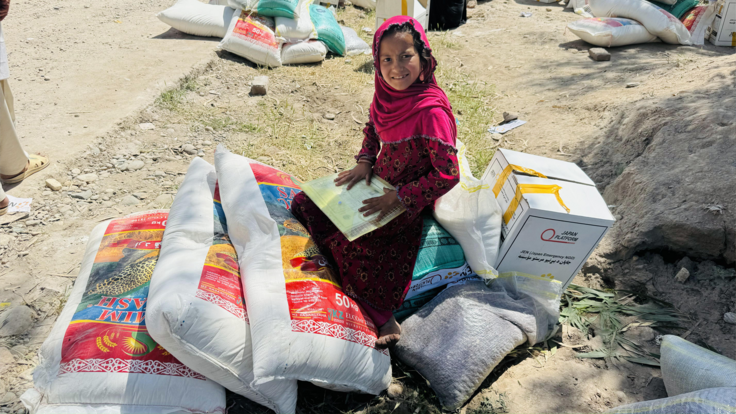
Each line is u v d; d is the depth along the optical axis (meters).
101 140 4.42
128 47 6.55
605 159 4.21
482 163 4.45
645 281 3.08
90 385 1.97
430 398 2.41
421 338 2.49
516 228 2.60
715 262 3.03
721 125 3.64
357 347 2.26
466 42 7.80
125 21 7.73
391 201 2.36
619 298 3.03
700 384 2.12
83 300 2.32
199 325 1.96
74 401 1.96
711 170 3.28
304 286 2.26
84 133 4.48
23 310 2.78
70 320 2.21
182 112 5.19
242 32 6.37
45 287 2.96
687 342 2.36
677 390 2.25
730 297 2.85
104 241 2.67
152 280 2.19
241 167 2.76
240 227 2.45
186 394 2.06
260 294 2.15
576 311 2.93
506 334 2.47
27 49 6.39
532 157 2.97
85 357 2.03
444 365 2.37
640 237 3.15
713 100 4.12
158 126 4.88
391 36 2.16
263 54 6.37
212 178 2.83
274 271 2.27
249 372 2.09
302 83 6.09
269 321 2.05
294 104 5.60
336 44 7.00
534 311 2.64
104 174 4.09
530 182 2.66
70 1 8.66
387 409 2.36
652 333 2.74
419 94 2.26
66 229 3.47
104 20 7.73
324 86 6.05
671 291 3.00
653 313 2.87
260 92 5.71
